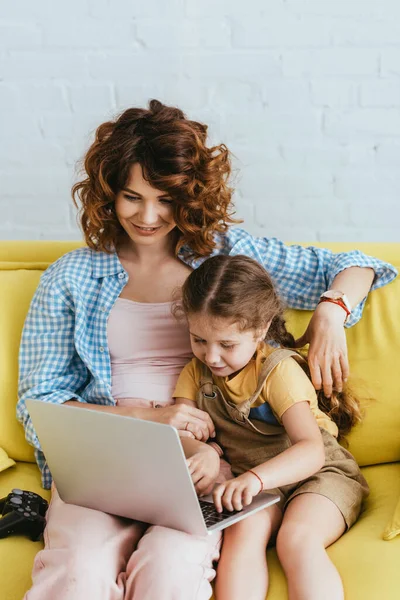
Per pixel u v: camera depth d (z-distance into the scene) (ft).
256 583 4.04
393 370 5.13
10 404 5.35
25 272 5.67
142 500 4.02
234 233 5.49
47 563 4.03
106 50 7.48
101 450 3.94
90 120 7.63
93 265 5.26
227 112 7.53
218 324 4.49
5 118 7.69
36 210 7.86
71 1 7.40
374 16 7.26
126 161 4.79
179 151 4.82
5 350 5.40
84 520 4.20
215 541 4.25
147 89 7.53
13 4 7.43
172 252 5.34
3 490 5.06
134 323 5.16
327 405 4.99
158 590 3.80
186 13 7.36
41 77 7.58
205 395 4.87
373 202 7.67
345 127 7.52
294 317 5.43
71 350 5.16
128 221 5.02
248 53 7.40
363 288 5.18
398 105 7.43
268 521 4.36
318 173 7.63
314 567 3.99
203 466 4.39
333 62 7.38
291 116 7.52
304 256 5.46
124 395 5.06
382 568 3.95
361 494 4.63
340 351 4.84
